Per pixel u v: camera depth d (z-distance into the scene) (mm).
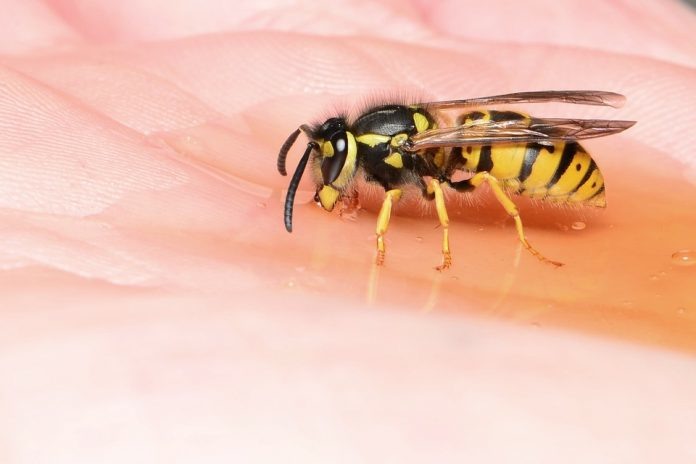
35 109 115
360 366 93
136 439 89
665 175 123
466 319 99
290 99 126
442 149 116
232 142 120
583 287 108
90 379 92
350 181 115
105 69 125
